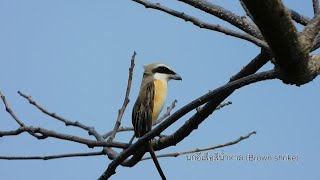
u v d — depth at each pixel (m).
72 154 8.86
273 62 5.25
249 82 5.45
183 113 6.27
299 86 5.09
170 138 9.02
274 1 4.00
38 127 8.02
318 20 5.02
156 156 9.62
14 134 8.02
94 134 10.27
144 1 6.95
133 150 7.67
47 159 8.75
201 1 6.88
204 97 5.91
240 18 6.95
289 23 4.24
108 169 8.09
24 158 8.66
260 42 5.98
